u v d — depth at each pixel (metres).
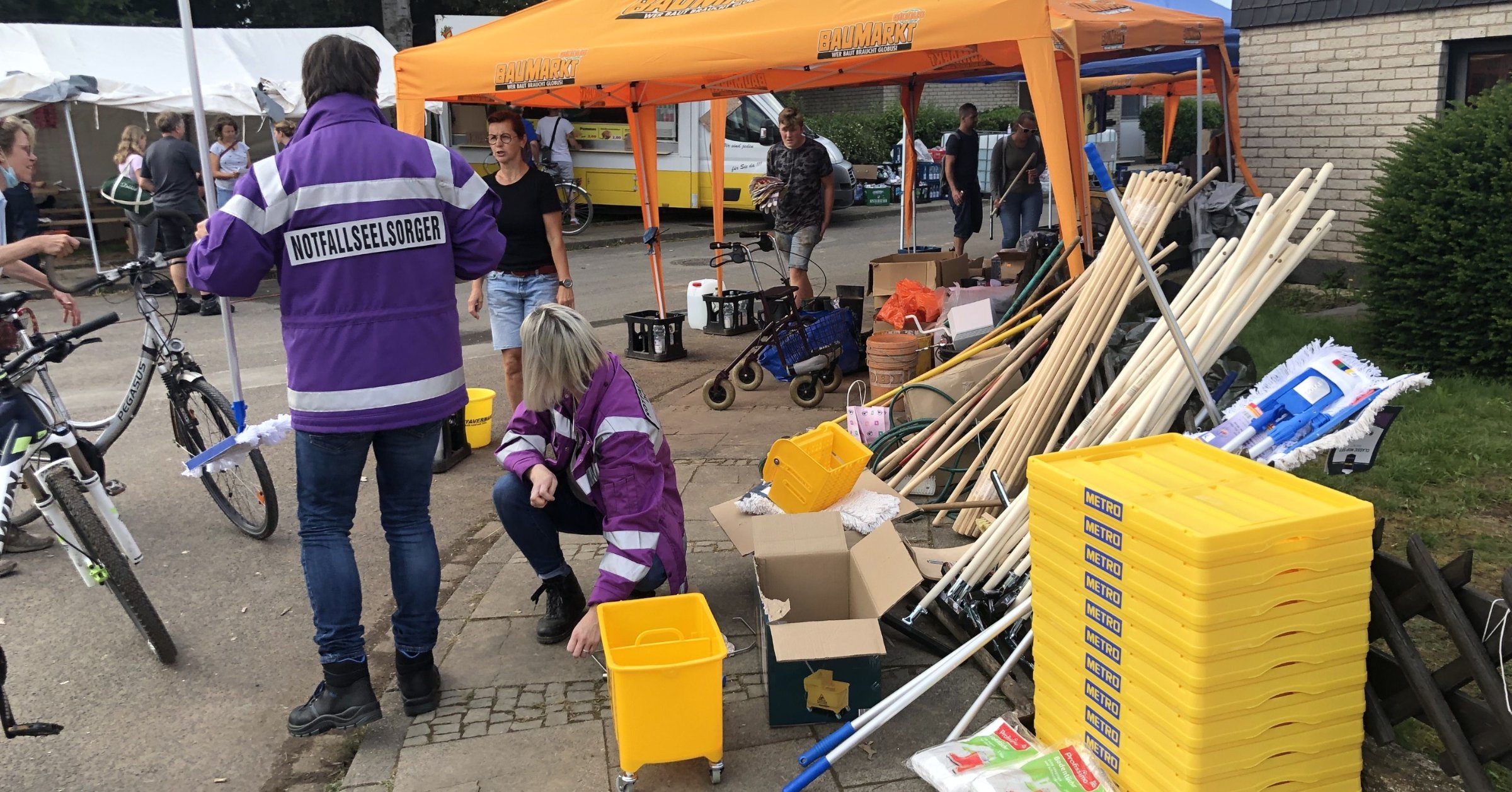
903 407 6.01
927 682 2.95
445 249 3.21
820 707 3.12
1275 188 9.64
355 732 3.40
